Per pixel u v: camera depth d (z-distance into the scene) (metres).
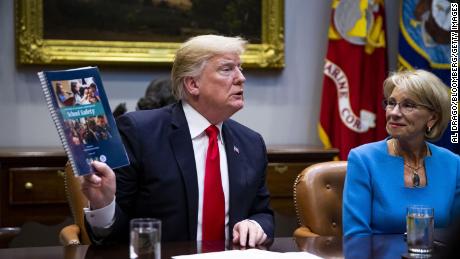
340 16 4.51
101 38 4.29
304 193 2.70
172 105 2.33
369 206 2.42
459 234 0.74
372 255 1.86
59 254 1.83
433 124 2.45
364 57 4.54
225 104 2.20
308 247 1.99
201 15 4.45
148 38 4.36
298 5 4.63
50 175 3.71
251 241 2.00
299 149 4.04
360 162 2.46
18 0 4.15
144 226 1.56
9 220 3.67
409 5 4.55
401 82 2.42
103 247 1.94
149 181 2.17
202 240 2.13
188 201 2.17
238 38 2.26
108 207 1.93
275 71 4.59
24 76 4.23
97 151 1.79
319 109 4.65
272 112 4.60
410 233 1.86
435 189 2.45
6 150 3.86
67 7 4.23
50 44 4.20
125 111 3.90
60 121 1.74
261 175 2.36
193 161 2.21
